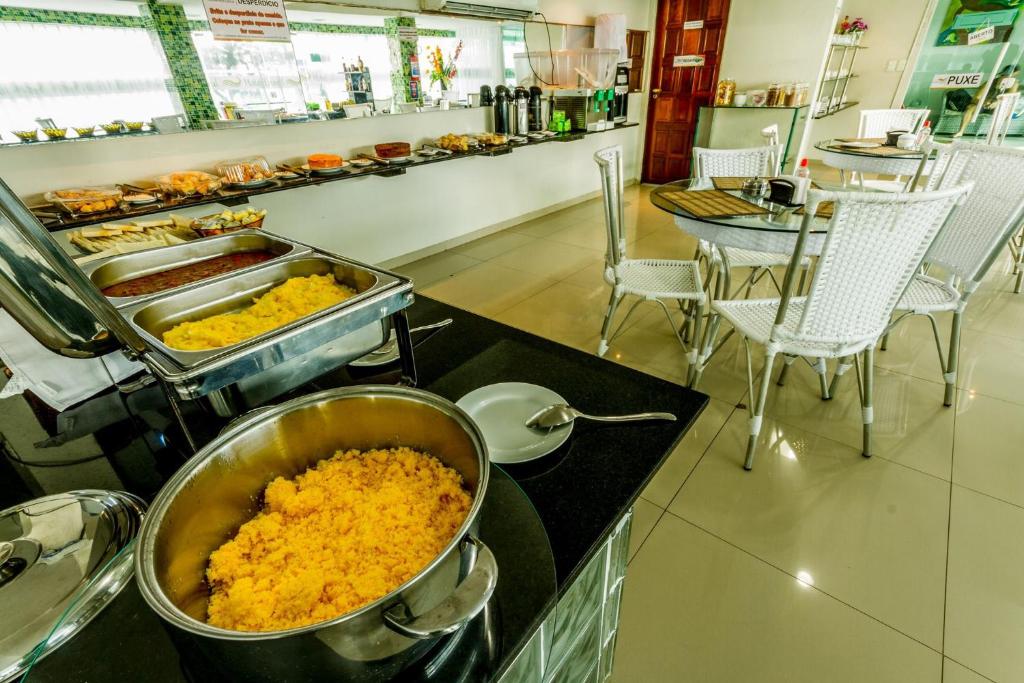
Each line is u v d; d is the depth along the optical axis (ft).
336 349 2.46
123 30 11.94
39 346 2.43
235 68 13.25
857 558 4.59
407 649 1.25
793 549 4.71
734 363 7.75
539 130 13.76
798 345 5.23
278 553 1.63
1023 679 3.63
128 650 1.45
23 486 2.18
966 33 17.98
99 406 2.69
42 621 1.46
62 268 1.66
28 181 6.57
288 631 1.06
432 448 2.00
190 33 12.34
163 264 3.62
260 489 1.89
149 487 2.16
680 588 4.40
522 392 2.72
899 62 18.69
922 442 5.94
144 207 6.80
